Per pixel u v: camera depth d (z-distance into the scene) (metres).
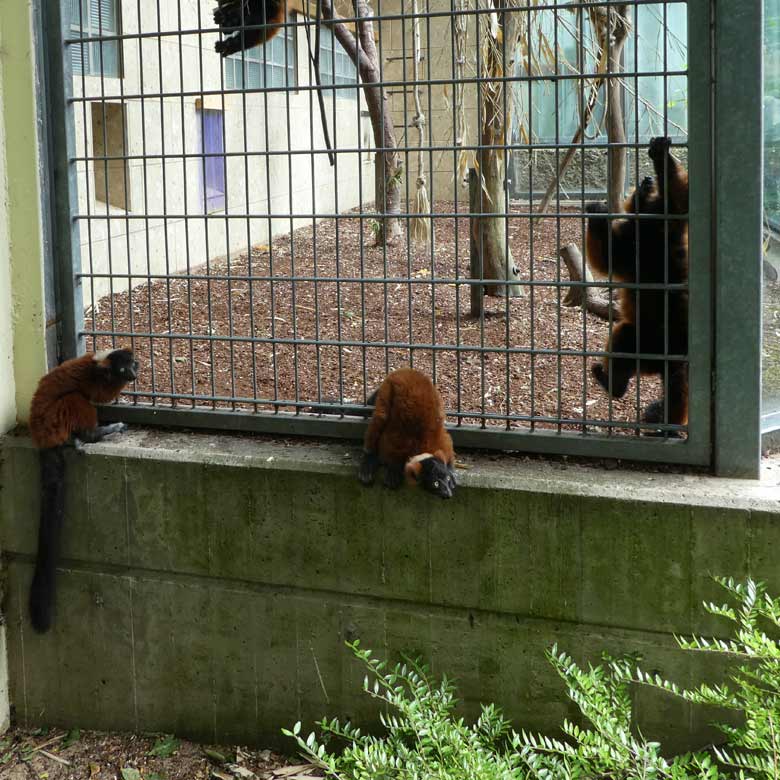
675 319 4.94
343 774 3.85
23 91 5.05
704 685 3.98
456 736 3.70
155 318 8.02
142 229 9.52
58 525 5.00
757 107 4.14
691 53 4.20
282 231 13.05
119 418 5.33
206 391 6.11
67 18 5.16
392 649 4.68
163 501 4.91
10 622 5.28
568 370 6.60
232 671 4.95
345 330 7.61
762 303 4.36
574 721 4.46
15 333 5.24
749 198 4.21
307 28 4.79
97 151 9.00
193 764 4.92
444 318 7.93
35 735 5.28
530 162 4.61
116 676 5.15
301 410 5.63
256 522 4.79
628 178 10.70
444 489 4.27
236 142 11.66
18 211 5.14
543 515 4.37
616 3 4.37
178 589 4.96
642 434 5.12
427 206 9.34
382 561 4.64
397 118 14.59
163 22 9.88
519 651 4.50
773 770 3.35
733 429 4.39
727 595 4.16
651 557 4.24
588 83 7.14
